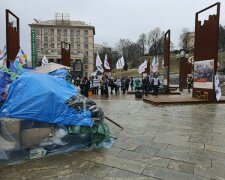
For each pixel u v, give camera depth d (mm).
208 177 4191
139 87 23844
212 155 5234
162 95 20531
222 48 84875
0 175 4230
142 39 97125
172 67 76688
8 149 4707
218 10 14117
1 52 12641
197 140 6340
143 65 29297
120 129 7480
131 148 5621
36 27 99625
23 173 4305
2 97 5145
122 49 98625
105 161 4820
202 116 9805
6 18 12719
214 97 14359
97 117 5605
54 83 5535
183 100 14289
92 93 21969
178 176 4215
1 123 4762
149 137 6590
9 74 5496
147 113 10625
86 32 101812
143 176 4211
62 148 5180
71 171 4383
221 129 7551
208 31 14766
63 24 100688
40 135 4957
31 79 5266
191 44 89812
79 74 57719
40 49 99688
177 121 8781
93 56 103000
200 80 15570
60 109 5148
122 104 13953
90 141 5512
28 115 4879
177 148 5672
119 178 4137
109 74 32156
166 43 22984
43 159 4867
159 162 4812
